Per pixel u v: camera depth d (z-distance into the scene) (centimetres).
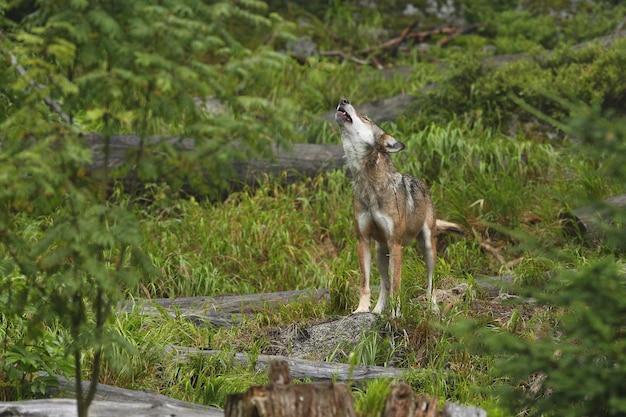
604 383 688
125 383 1012
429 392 1039
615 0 2797
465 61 2131
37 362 936
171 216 1738
